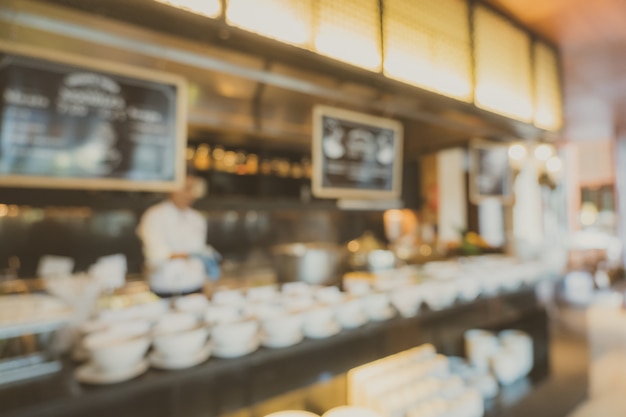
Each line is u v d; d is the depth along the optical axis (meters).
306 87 1.94
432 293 1.81
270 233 4.89
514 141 2.91
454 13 1.92
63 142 2.13
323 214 5.43
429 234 5.54
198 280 2.17
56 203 2.95
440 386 1.77
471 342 2.30
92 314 1.27
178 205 2.72
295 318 1.28
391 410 1.55
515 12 2.05
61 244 3.47
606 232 7.63
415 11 1.78
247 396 1.21
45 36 1.94
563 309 2.75
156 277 2.08
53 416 0.86
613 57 2.54
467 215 6.18
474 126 2.37
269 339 1.28
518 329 2.69
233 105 3.04
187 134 3.81
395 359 1.97
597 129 5.03
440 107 1.94
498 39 2.13
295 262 2.69
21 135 2.04
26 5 1.40
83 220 3.59
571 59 2.57
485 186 3.80
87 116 2.17
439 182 6.46
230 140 4.13
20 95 2.02
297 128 3.52
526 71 2.29
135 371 1.02
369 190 3.03
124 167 2.25
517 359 2.32
